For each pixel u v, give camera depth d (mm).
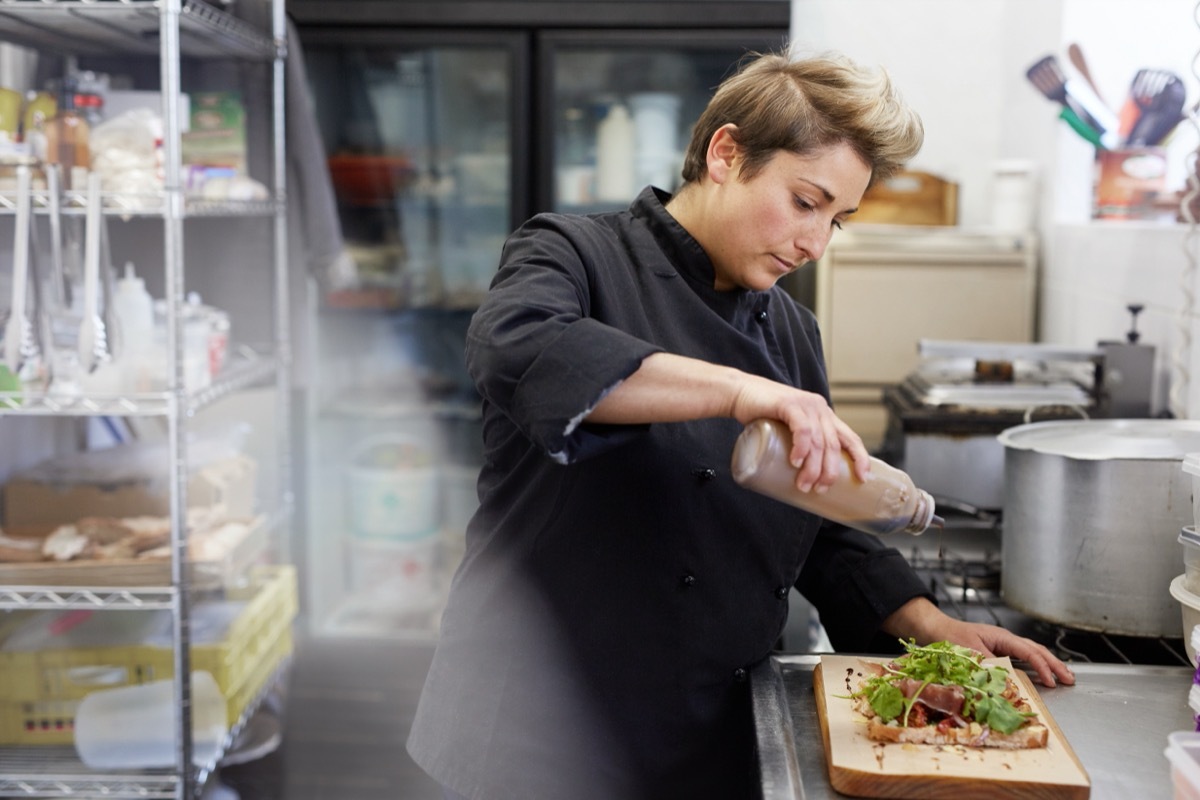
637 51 2963
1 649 2164
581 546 1224
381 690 3051
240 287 2777
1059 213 2574
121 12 2100
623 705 1237
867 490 993
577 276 1177
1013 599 1423
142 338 2127
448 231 3160
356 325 3211
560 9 2850
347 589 3195
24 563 2062
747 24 2861
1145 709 1133
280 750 2809
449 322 3219
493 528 1291
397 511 3113
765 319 1328
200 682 2182
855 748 981
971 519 1851
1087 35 2418
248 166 2736
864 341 2602
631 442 1204
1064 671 1197
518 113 2918
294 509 3057
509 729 1239
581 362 966
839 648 1371
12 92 2127
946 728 995
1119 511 1308
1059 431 1456
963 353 1956
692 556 1232
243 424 2613
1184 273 1729
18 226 1977
